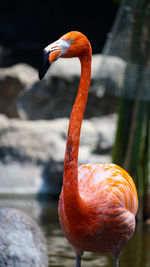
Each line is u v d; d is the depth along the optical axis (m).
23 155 15.70
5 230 6.86
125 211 5.29
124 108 12.23
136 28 11.93
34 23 34.12
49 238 9.70
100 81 13.80
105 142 15.61
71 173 4.80
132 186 5.69
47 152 15.81
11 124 16.14
